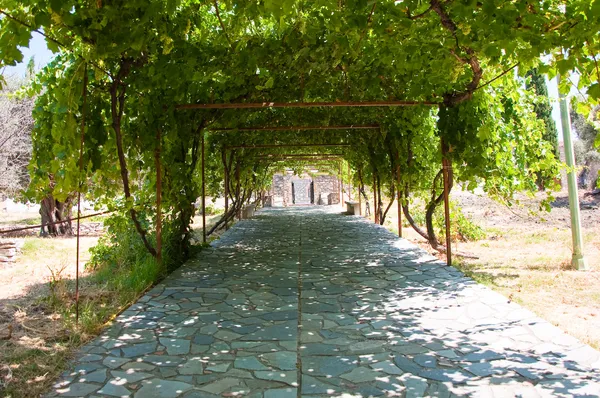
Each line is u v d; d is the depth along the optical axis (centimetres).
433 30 380
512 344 309
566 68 320
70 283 514
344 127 873
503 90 580
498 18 292
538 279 512
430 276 531
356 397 240
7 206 2005
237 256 702
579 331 338
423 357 291
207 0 356
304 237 929
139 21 336
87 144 460
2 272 611
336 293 464
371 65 528
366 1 284
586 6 277
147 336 340
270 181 2091
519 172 598
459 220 857
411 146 798
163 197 598
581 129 1469
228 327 361
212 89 578
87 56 373
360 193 1549
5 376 268
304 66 509
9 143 1065
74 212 1129
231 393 247
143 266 534
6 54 304
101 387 255
